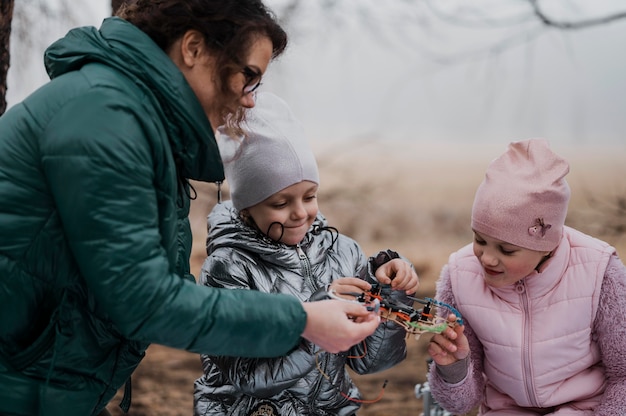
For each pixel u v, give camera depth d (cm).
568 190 216
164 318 158
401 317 198
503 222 210
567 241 225
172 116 168
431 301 209
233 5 169
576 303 220
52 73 176
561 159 214
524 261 213
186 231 191
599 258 221
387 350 222
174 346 163
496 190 212
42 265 165
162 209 168
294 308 166
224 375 216
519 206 209
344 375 229
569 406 227
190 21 167
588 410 225
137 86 165
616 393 218
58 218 163
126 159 156
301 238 223
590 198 605
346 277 214
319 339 172
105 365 179
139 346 185
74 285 168
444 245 998
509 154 219
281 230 219
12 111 167
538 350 221
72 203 155
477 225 216
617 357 218
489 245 216
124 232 155
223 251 221
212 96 175
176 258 174
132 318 157
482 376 237
